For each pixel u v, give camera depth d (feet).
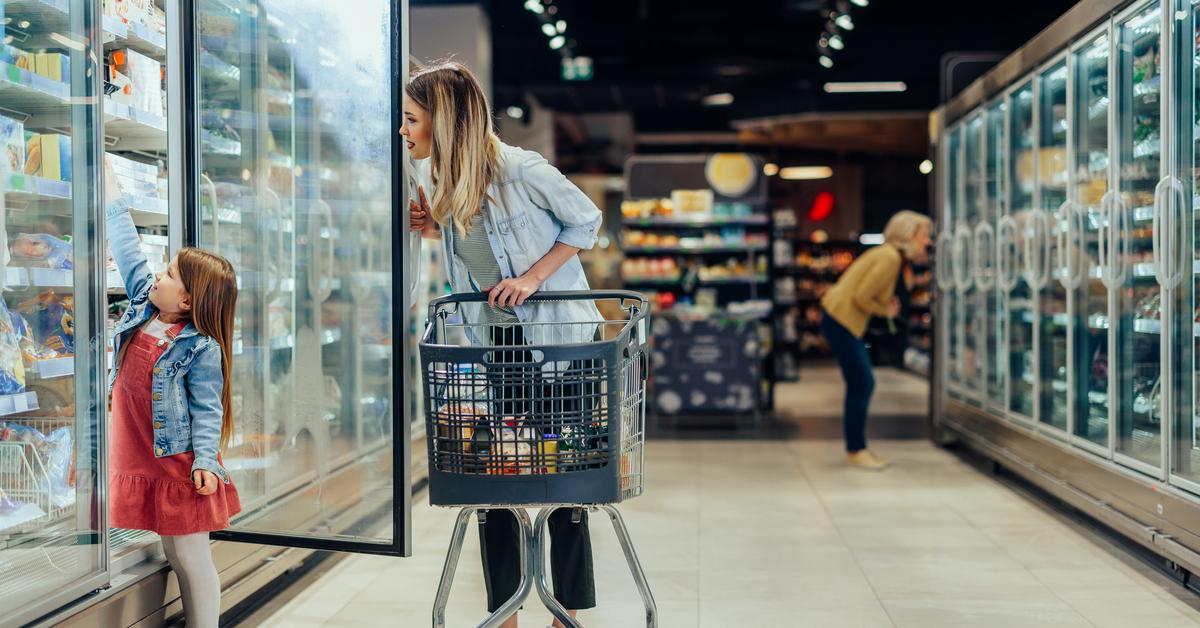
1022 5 32.78
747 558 13.00
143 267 8.59
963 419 20.98
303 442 11.28
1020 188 17.46
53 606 7.40
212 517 8.17
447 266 8.71
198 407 8.08
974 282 20.43
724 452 22.26
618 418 7.29
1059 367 15.52
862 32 33.96
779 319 39.40
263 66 10.69
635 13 33.58
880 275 19.51
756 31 33.50
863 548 13.44
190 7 10.02
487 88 28.60
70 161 7.77
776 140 46.73
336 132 10.52
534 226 8.35
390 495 10.08
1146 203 12.19
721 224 30.12
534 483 7.26
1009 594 11.24
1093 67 13.97
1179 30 10.98
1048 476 15.30
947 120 22.33
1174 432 11.32
